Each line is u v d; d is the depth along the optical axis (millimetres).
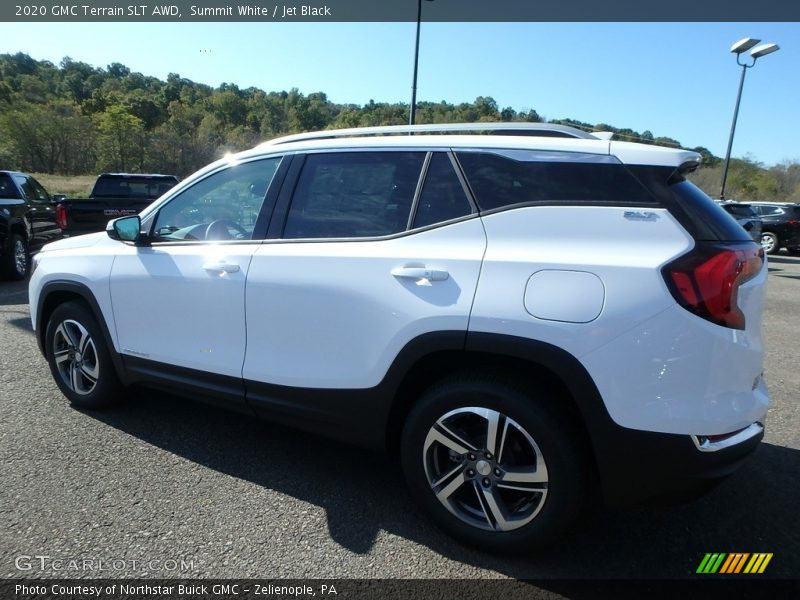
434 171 2633
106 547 2426
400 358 2496
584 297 2154
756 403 2225
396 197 2684
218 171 3289
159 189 11859
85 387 3875
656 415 2076
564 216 2305
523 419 2275
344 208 2807
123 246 3539
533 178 2422
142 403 4043
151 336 3369
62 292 3826
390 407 2594
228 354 3049
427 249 2500
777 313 8469
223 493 2895
